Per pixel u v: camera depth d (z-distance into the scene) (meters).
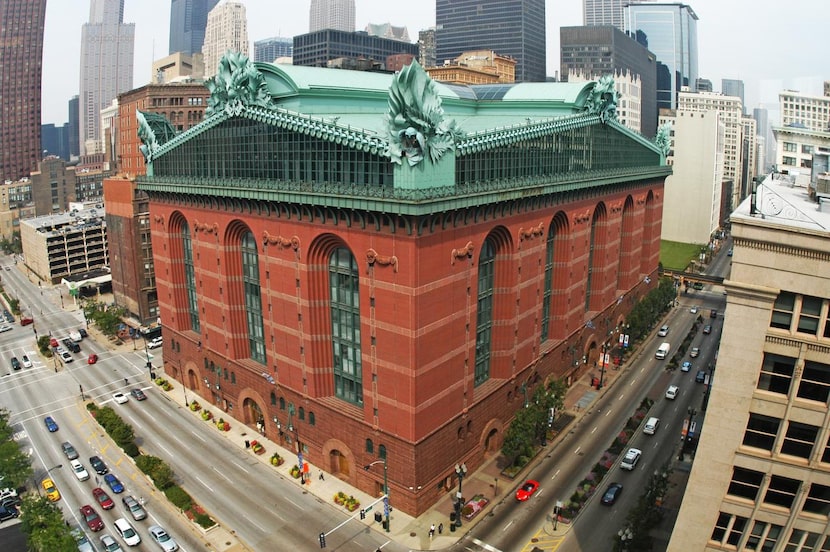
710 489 38.31
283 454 75.62
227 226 78.62
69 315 144.12
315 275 67.62
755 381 35.47
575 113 93.25
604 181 94.19
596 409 86.62
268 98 72.56
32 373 107.06
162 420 86.25
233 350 82.69
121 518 63.31
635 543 55.34
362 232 60.44
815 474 35.19
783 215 36.06
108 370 107.25
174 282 94.06
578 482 68.50
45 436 83.25
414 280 56.72
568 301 89.50
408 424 60.28
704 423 37.47
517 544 58.44
